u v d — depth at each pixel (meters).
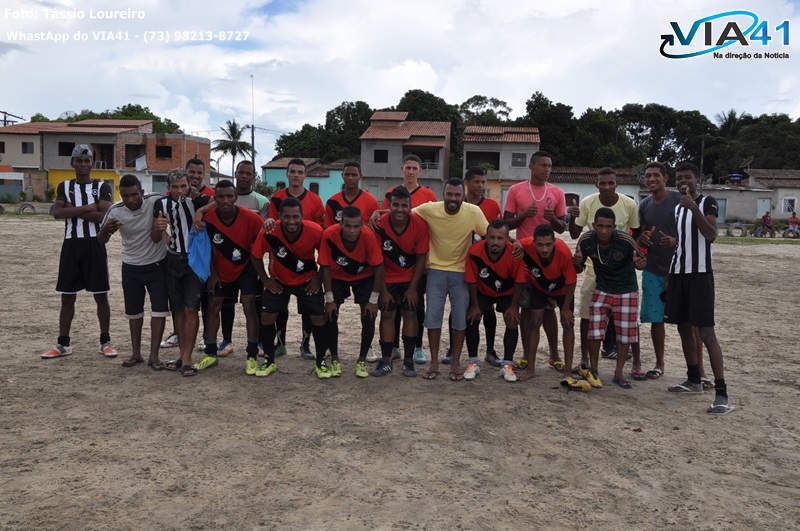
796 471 4.06
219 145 57.81
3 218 30.66
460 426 4.77
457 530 3.22
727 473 4.01
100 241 6.10
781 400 5.59
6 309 9.02
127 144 50.19
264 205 7.08
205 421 4.73
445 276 6.10
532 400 5.48
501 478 3.87
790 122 63.06
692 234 5.41
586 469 4.03
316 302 5.96
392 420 4.87
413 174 6.94
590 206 6.64
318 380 5.99
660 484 3.83
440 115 55.62
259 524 3.23
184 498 3.49
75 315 8.73
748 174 50.91
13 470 3.78
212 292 6.20
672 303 5.68
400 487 3.70
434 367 6.16
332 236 5.86
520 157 45.84
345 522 3.28
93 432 4.44
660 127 67.69
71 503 3.39
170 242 6.06
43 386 5.48
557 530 3.25
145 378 5.84
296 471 3.89
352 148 59.47
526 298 6.22
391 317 6.21
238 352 7.06
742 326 9.25
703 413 5.21
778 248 25.61
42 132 50.66
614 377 6.06
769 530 3.31
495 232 5.76
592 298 5.98
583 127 52.88
